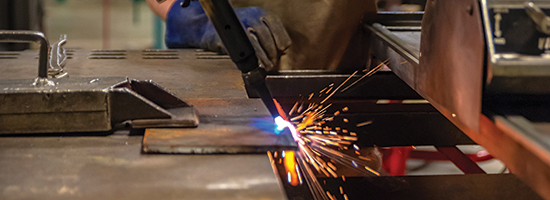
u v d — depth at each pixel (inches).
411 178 75.2
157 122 47.4
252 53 52.6
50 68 71.4
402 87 87.8
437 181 74.0
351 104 91.0
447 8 45.1
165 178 38.1
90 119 46.8
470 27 40.1
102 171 39.2
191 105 52.8
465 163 92.3
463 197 69.2
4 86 47.5
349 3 93.0
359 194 71.6
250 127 48.5
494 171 132.3
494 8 38.4
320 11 94.1
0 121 45.9
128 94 46.7
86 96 45.9
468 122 41.8
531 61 37.0
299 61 98.3
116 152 43.1
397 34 80.2
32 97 45.5
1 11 159.9
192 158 42.1
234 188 36.6
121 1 605.6
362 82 86.2
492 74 37.6
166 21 112.4
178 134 45.8
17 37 48.1
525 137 34.5
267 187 36.9
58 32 375.2
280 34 94.1
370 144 93.7
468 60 40.9
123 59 92.0
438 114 93.8
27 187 36.2
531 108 40.9
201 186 36.8
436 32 48.4
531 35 37.9
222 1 50.2
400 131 94.2
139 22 450.0
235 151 43.2
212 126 48.5
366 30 92.1
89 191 35.8
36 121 46.3
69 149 43.6
